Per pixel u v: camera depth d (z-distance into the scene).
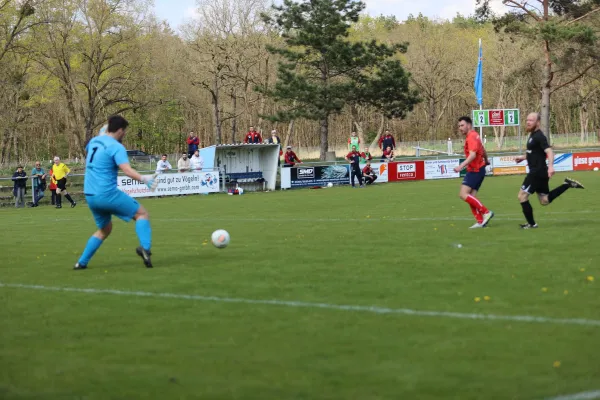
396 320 8.10
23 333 8.01
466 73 103.38
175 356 6.93
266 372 6.35
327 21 59.72
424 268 11.60
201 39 77.06
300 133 111.81
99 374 6.42
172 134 97.50
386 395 5.69
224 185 42.53
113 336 7.78
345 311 8.65
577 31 59.09
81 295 10.22
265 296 9.72
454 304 8.80
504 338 7.20
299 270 11.84
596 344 6.89
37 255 15.09
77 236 19.30
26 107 72.19
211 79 78.56
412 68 102.19
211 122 106.06
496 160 50.34
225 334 7.72
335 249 14.43
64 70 68.62
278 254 13.95
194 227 20.59
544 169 16.38
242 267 12.38
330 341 7.30
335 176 45.69
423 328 7.70
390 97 61.91
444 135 120.00
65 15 65.06
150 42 71.88
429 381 5.98
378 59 61.31
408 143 97.12
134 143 99.81
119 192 12.58
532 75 72.19
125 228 21.05
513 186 36.44
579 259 11.96
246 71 78.00
